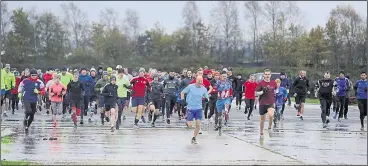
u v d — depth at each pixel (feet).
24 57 200.95
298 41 183.21
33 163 31.40
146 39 244.63
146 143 42.24
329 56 166.91
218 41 240.73
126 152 37.09
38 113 73.72
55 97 54.49
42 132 49.65
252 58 235.61
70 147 39.47
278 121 65.98
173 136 47.52
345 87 67.51
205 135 48.67
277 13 225.97
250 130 53.78
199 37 234.17
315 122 64.95
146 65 198.59
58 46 214.48
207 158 34.45
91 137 46.06
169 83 64.28
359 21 174.50
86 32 253.85
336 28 175.32
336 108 70.74
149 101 61.31
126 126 57.00
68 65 196.65
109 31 226.38
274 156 35.58
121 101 54.29
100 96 57.72
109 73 61.36
